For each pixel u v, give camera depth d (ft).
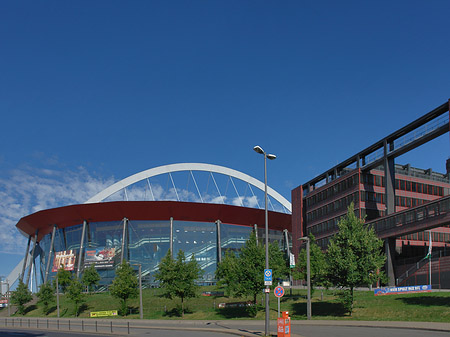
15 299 248.52
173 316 167.12
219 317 148.97
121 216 325.21
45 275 336.49
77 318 194.59
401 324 92.94
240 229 346.95
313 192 296.51
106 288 307.58
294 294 192.95
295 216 315.17
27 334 119.14
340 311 130.11
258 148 90.89
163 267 173.88
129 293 184.44
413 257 216.54
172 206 321.11
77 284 215.51
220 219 337.52
